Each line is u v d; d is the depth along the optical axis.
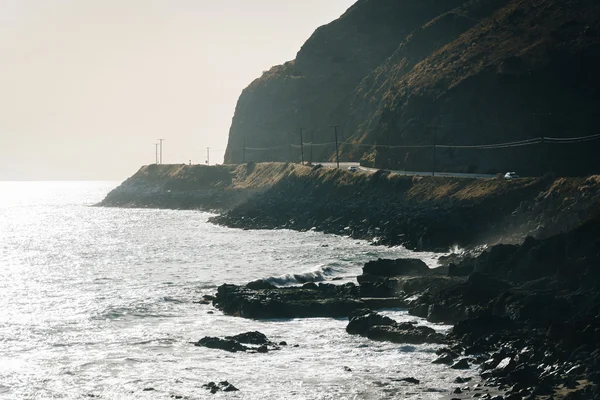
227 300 77.50
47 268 117.44
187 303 81.06
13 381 53.09
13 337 66.12
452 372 53.25
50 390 51.28
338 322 70.19
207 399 48.97
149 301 82.38
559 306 63.41
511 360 52.12
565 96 159.50
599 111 155.00
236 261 120.62
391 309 74.31
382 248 131.50
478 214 129.00
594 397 44.16
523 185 131.25
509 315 64.31
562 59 164.50
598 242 73.94
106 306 79.69
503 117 163.75
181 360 58.00
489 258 84.44
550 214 115.69
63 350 61.62
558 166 150.38
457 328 62.00
